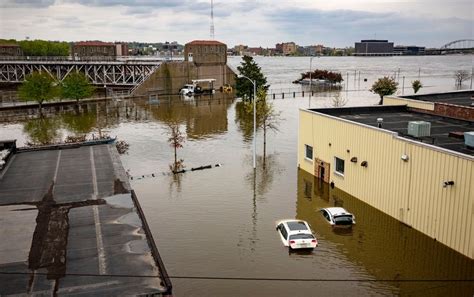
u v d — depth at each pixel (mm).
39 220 20562
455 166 23141
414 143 25969
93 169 29109
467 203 22500
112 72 115812
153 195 33156
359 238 25594
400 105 41438
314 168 37656
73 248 17719
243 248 24250
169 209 30156
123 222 20188
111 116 73562
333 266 22344
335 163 34781
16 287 15016
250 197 32719
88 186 25438
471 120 35188
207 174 38719
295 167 40906
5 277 15656
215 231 26500
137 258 16875
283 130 59625
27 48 190875
